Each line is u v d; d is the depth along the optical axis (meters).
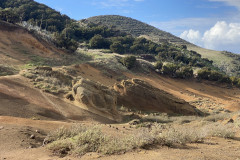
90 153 7.34
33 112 17.62
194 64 111.38
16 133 9.70
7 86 21.17
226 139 11.80
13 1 129.38
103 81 52.28
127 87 34.22
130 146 8.01
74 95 24.33
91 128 9.41
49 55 59.25
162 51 120.31
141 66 76.25
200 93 68.31
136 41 124.38
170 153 7.36
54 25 112.56
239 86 82.12
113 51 99.44
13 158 6.66
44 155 7.12
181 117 30.33
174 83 74.31
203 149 8.41
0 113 15.28
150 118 26.91
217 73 83.25
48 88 25.11
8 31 59.62
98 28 129.88
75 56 67.19
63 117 19.12
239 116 21.33
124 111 29.80
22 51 54.94
